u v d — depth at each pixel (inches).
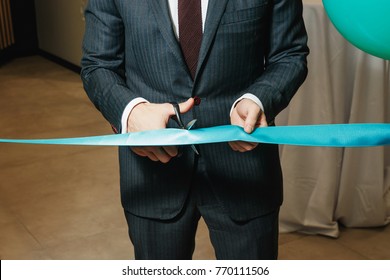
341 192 91.4
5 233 97.6
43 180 117.7
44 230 98.5
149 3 40.2
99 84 41.9
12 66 216.1
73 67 207.5
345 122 88.7
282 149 89.7
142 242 47.3
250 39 41.0
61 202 108.3
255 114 36.6
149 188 45.3
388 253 88.3
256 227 46.5
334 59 83.6
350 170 90.0
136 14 40.7
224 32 40.2
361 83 84.1
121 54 44.4
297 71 42.3
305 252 89.0
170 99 42.2
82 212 104.4
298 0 43.3
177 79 41.6
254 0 40.1
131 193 46.1
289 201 91.4
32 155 130.0
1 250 92.4
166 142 34.2
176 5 41.0
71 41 205.5
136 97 40.0
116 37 43.4
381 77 83.4
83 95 177.6
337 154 88.7
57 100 172.6
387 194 95.9
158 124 36.7
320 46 82.3
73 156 129.3
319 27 81.4
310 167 89.5
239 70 41.9
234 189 44.8
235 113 39.0
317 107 84.7
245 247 47.0
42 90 183.6
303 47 43.7
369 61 83.1
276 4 41.9
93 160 127.1
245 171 44.5
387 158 96.3
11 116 157.6
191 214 46.4
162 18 40.1
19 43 232.5
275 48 43.2
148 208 45.7
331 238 92.3
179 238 47.0
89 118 156.6
